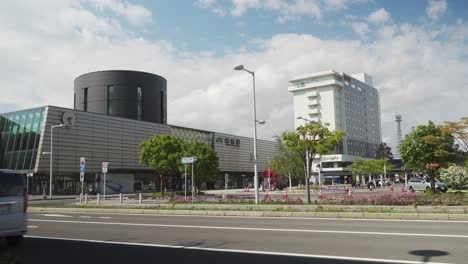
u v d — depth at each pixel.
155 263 8.45
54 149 51.88
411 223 14.63
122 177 61.81
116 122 61.22
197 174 43.28
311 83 118.38
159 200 33.34
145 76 79.62
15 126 54.62
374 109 141.12
